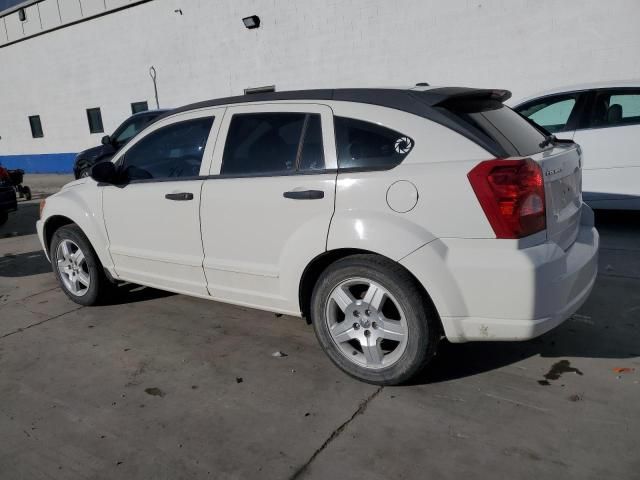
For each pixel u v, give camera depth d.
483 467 2.37
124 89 16.75
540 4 9.10
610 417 2.67
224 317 4.26
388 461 2.45
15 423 2.93
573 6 8.82
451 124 2.79
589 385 2.97
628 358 3.25
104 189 4.25
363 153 2.98
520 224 2.59
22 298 5.04
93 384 3.30
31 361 3.66
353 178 2.94
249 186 3.34
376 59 11.21
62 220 4.81
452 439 2.57
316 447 2.58
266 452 2.56
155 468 2.50
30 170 21.23
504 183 2.57
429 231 2.73
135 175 4.10
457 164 2.69
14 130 21.30
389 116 2.94
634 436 2.51
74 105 18.55
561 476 2.28
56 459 2.60
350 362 3.10
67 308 4.66
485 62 9.84
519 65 9.51
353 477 2.36
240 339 3.83
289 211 3.16
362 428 2.70
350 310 3.04
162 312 4.43
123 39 16.16
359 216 2.89
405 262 2.75
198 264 3.68
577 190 3.23
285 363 3.43
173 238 3.81
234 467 2.47
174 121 3.91
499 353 3.39
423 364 2.87
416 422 2.72
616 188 5.87
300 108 3.27
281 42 12.62
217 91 14.33
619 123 5.83
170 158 3.89
